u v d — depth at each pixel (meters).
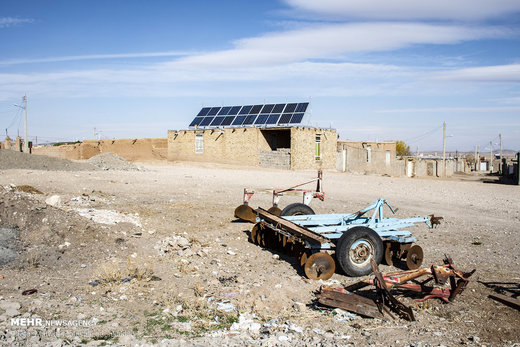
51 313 5.26
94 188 16.03
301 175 28.50
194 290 6.46
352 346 4.96
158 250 8.32
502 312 6.23
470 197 20.67
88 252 7.61
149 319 5.37
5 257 6.93
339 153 42.72
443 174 59.53
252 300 6.19
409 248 8.65
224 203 14.45
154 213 11.80
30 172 19.17
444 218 14.22
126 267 7.20
